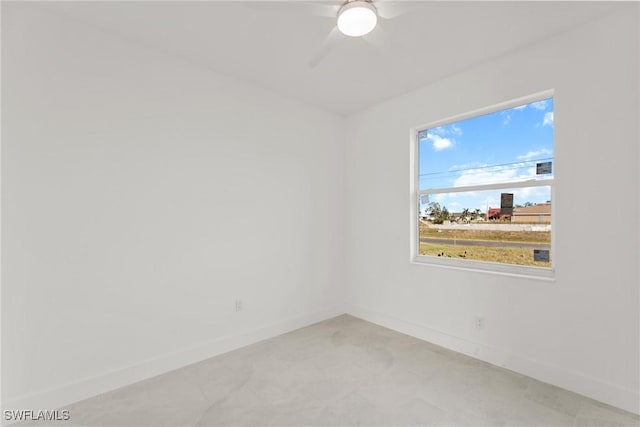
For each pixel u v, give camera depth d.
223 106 2.85
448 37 2.26
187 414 1.91
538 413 1.91
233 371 2.45
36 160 1.96
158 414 1.91
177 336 2.54
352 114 3.88
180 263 2.57
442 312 2.95
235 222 2.93
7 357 1.85
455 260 2.99
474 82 2.71
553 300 2.26
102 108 2.21
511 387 2.21
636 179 1.92
